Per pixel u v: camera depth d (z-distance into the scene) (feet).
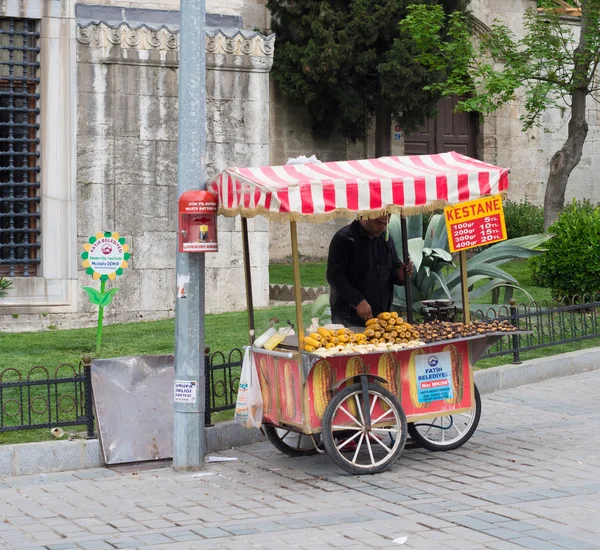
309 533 19.19
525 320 39.24
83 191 45.52
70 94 45.19
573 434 27.81
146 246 46.57
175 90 46.91
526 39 59.16
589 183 85.87
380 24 63.82
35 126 44.86
